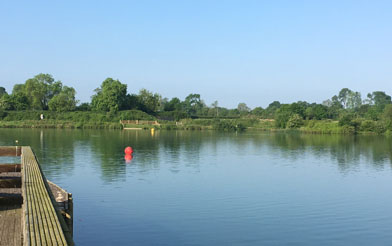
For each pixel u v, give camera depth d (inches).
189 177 1713.8
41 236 477.1
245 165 2101.4
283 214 1162.6
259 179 1706.4
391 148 3061.0
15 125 5078.7
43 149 2605.8
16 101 6072.8
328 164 2183.8
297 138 4148.6
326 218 1133.7
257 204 1272.1
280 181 1668.3
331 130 5024.6
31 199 664.4
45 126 5132.9
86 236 948.0
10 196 912.3
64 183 1535.4
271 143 3435.0
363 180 1718.8
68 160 2127.2
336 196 1406.3
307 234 992.9
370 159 2399.1
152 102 6781.5
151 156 2370.8
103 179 1622.8
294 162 2246.6
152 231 991.0
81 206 1209.4
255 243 927.0
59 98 5910.4
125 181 1593.3
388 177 1792.6
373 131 4950.8
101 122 5374.0
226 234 981.2
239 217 1123.9
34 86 6363.2
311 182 1656.0
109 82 6333.7
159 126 5359.3
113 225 1031.6
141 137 3804.1
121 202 1262.3
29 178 841.5
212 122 5615.2
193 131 5088.6
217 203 1273.4
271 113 7598.4
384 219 1128.2
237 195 1390.3
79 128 5152.6
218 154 2551.7
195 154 2524.6
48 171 1785.2
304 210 1209.4
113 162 2086.6
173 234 971.9
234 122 5570.9
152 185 1526.8
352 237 980.6
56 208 618.8
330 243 938.1
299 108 6250.0
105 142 3179.1
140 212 1153.4
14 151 1296.8
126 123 5556.1
